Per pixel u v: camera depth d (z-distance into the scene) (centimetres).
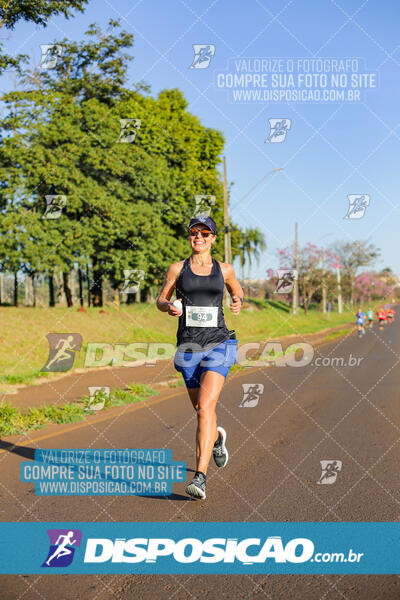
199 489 410
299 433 702
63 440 668
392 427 735
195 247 444
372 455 582
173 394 1080
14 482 495
